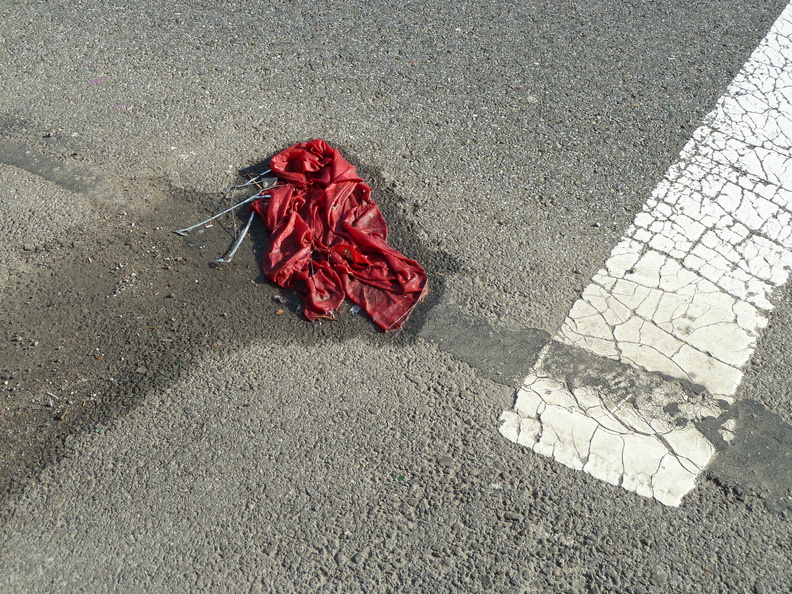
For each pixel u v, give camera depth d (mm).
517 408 3311
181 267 3971
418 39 5836
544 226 4234
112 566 2768
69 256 4023
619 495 2990
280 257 3967
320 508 2943
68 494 2986
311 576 2732
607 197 4430
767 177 4523
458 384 3408
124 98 5242
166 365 3469
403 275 3869
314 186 4395
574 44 5738
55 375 3420
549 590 2699
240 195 4434
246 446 3154
